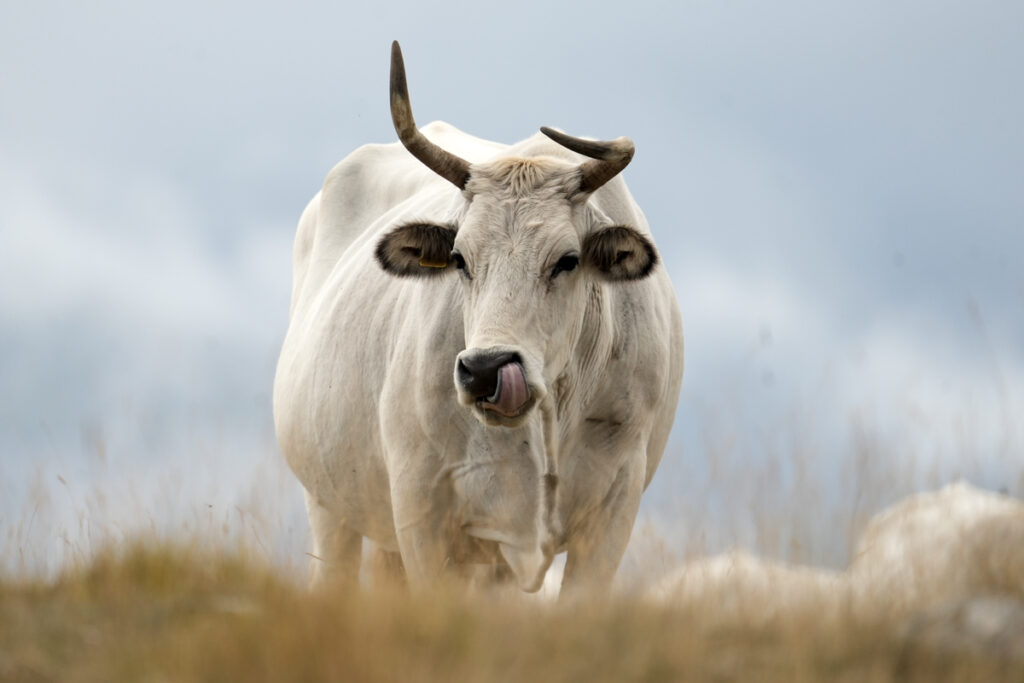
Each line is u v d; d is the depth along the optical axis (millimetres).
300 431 35000
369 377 31797
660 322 30656
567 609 22547
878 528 24312
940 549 22828
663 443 32625
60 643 21625
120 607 23375
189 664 19719
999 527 22750
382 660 19156
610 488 29719
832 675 19531
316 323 35594
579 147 27484
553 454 28359
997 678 18906
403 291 31391
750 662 20000
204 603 23406
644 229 31703
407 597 22312
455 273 28828
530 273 26828
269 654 19531
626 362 29641
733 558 23203
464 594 23500
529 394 25875
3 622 22516
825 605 21422
